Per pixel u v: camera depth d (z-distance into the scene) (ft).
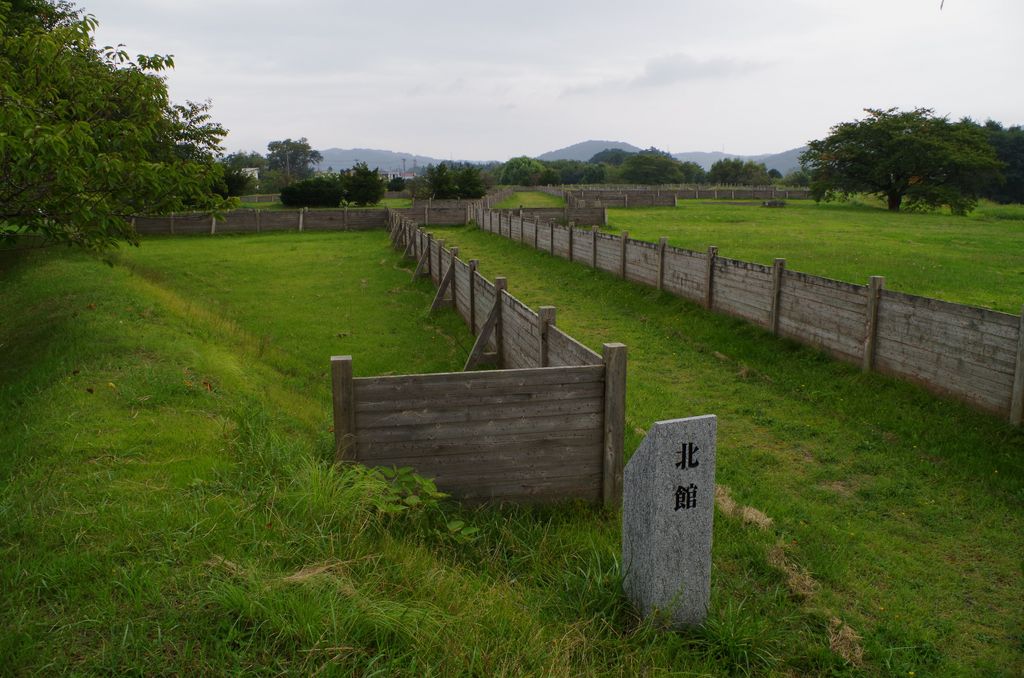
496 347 35.50
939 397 29.78
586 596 15.81
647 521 14.93
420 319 50.08
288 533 15.25
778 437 28.84
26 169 31.32
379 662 11.97
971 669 15.34
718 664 14.39
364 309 54.03
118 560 13.85
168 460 18.86
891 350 32.32
